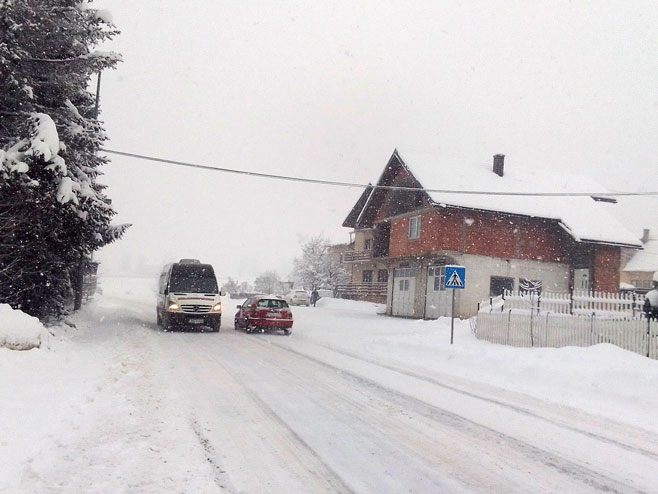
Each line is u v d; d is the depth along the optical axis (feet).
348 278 178.50
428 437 21.86
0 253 42.63
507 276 100.99
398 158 112.06
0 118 42.27
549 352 41.11
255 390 29.91
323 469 17.49
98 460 16.80
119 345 45.50
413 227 107.86
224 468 17.03
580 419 26.11
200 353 44.91
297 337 65.10
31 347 32.76
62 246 46.44
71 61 43.14
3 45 36.96
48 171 38.65
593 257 105.19
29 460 15.75
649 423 25.61
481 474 17.65
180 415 23.21
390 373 38.65
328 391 30.66
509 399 30.53
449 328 68.74
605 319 45.42
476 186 105.60
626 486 16.99
